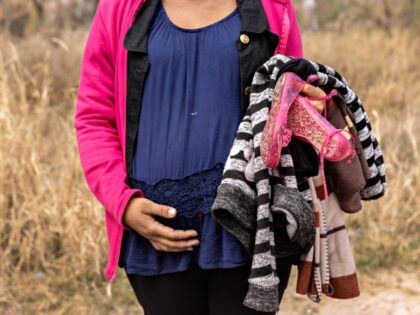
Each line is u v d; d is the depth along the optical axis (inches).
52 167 160.7
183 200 61.4
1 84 154.0
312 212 58.4
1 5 385.4
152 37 62.7
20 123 150.9
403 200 168.7
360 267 145.2
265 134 57.3
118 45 65.2
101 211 143.9
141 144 63.3
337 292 67.8
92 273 138.4
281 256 61.1
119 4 65.8
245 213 57.9
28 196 144.3
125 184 63.4
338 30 436.1
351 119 64.6
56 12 383.2
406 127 196.9
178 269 62.5
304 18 549.3
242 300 62.8
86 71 67.5
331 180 65.5
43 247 141.3
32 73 234.5
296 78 58.6
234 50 61.5
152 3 63.6
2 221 142.1
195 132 61.3
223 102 61.4
